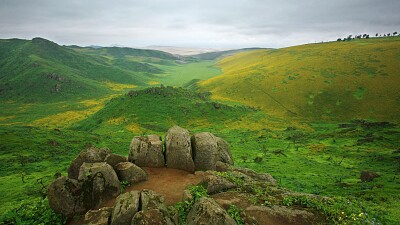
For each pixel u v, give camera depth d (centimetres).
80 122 14900
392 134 9812
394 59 18212
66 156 7519
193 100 15825
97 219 1428
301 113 15138
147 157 2358
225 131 12356
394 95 14638
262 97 17588
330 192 4075
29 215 1664
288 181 5144
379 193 3312
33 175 5575
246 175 2227
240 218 1455
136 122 13262
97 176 1781
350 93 15762
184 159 2322
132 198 1510
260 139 10744
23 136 9031
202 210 1362
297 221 1462
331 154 8200
